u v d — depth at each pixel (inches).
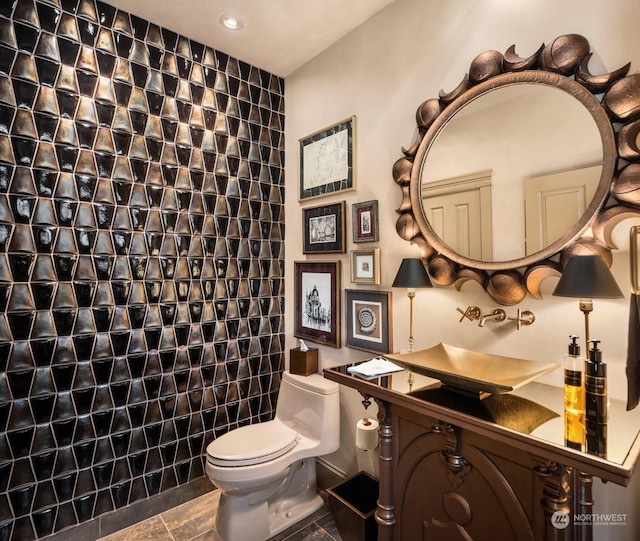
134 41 81.7
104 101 77.9
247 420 100.5
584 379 39.2
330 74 93.0
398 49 77.1
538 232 55.1
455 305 67.3
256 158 102.2
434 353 63.2
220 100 95.1
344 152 88.5
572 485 44.9
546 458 37.5
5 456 67.7
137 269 82.0
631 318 45.6
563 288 43.6
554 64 53.4
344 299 89.4
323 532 78.1
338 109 90.6
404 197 73.4
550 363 53.9
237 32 87.6
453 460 49.6
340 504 73.2
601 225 49.2
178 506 86.7
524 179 56.9
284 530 78.4
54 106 72.5
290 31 87.4
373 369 64.6
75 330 74.7
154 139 84.4
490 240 60.7
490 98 61.1
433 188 68.4
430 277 69.9
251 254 101.3
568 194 52.3
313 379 89.7
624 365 48.7
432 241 68.3
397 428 58.9
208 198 92.9
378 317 80.6
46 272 71.7
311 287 98.2
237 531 72.2
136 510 81.2
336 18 83.0
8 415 68.1
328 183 93.0
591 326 51.5
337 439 84.2
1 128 67.6
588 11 51.6
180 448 88.3
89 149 76.1
